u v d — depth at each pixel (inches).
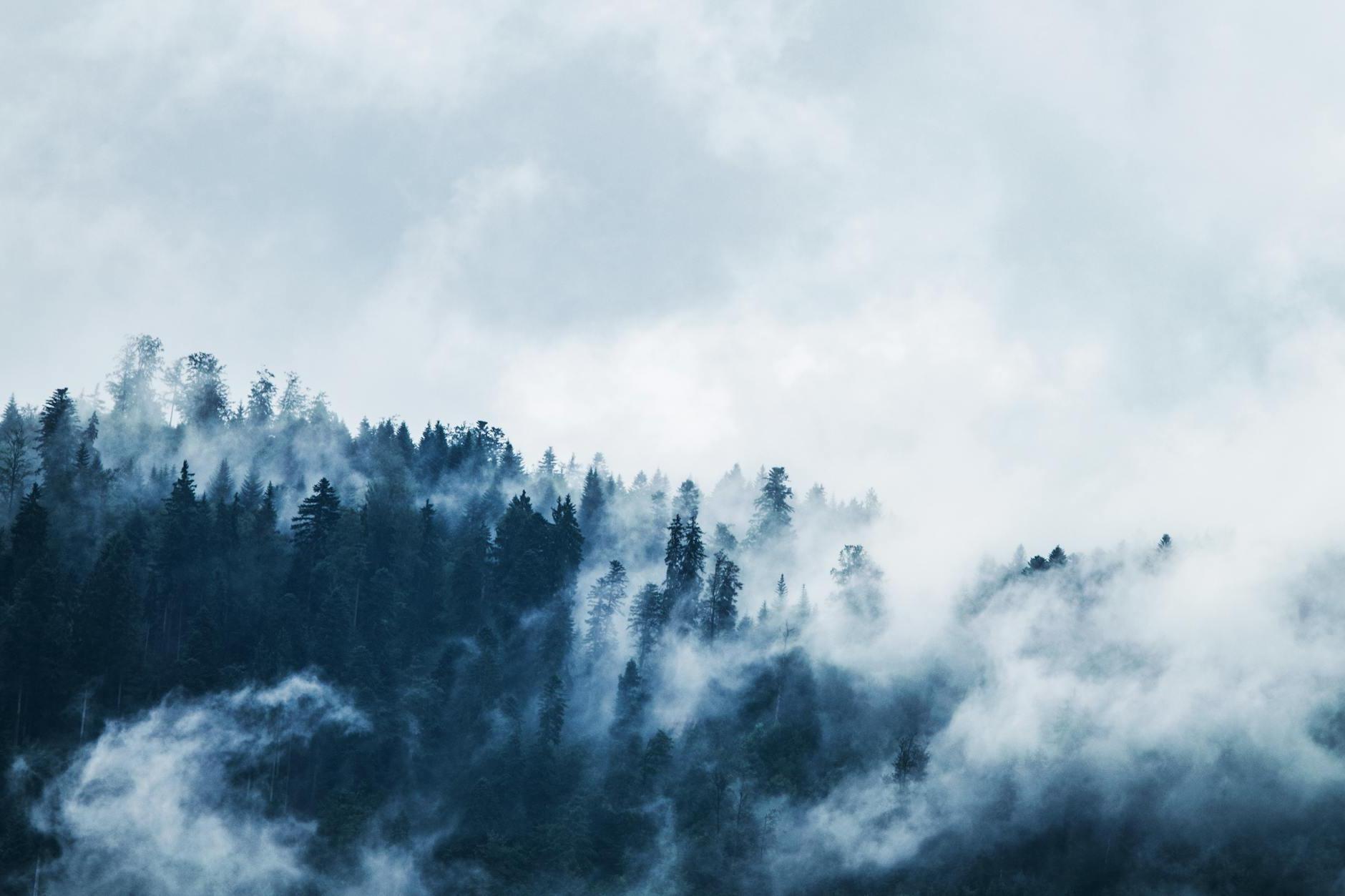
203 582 5654.5
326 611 5580.7
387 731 5378.9
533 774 5393.7
